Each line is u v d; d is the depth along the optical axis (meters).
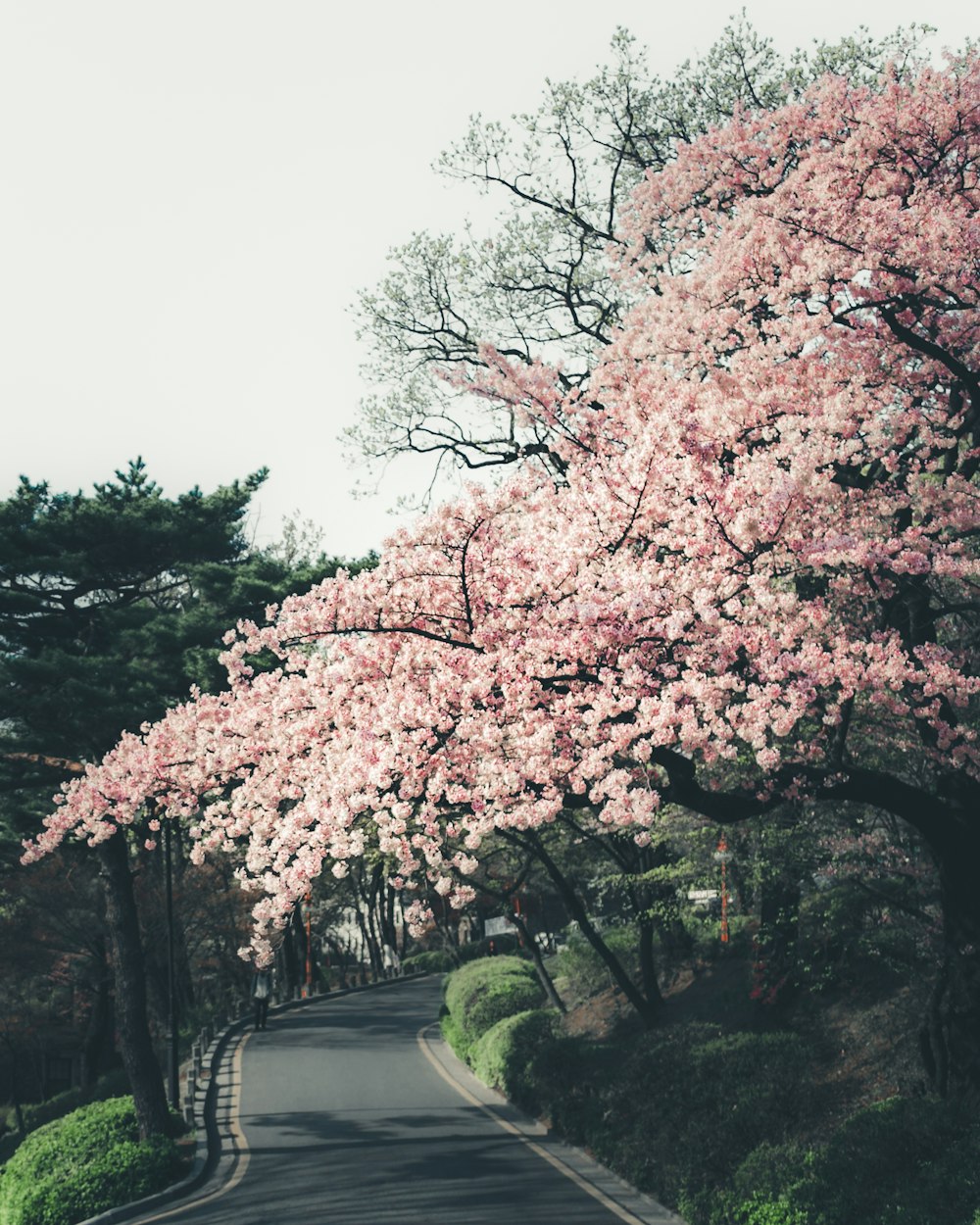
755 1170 13.91
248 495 26.52
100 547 25.67
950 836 13.78
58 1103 41.28
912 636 14.92
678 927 28.34
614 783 11.59
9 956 37.78
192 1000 48.22
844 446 13.50
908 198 15.84
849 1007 19.56
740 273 16.50
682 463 13.01
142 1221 18.05
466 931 66.56
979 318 14.69
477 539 13.14
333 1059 31.39
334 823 12.78
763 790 13.10
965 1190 10.93
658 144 25.91
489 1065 26.67
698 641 12.46
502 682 12.25
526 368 18.89
